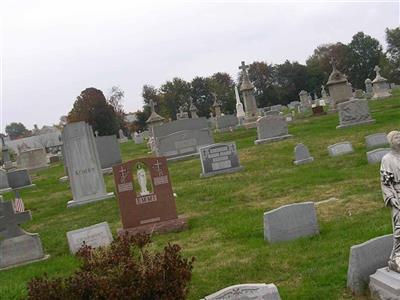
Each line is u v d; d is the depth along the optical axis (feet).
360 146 68.03
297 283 26.55
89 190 62.08
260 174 61.77
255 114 126.62
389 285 22.24
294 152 69.56
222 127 135.54
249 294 21.67
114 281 20.54
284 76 352.08
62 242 44.42
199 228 41.32
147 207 42.42
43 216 59.41
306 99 174.70
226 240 36.68
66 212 58.95
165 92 348.59
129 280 20.56
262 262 30.27
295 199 46.42
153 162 42.68
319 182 51.85
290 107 219.82
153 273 20.76
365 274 24.14
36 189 88.53
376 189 44.62
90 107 263.49
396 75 264.31
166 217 42.63
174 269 21.57
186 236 39.42
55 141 326.85
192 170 73.10
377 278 23.20
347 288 24.76
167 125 101.91
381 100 134.92
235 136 110.52
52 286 20.77
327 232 34.47
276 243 33.60
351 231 33.42
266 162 69.67
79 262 36.11
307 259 29.58
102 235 39.52
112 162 91.45
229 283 28.19
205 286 28.17
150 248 37.04
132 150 135.23
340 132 82.33
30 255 40.27
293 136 87.56
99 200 61.77
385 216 35.68
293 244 32.55
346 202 41.55
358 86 351.25
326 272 26.91
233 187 56.13
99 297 20.16
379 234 31.60
